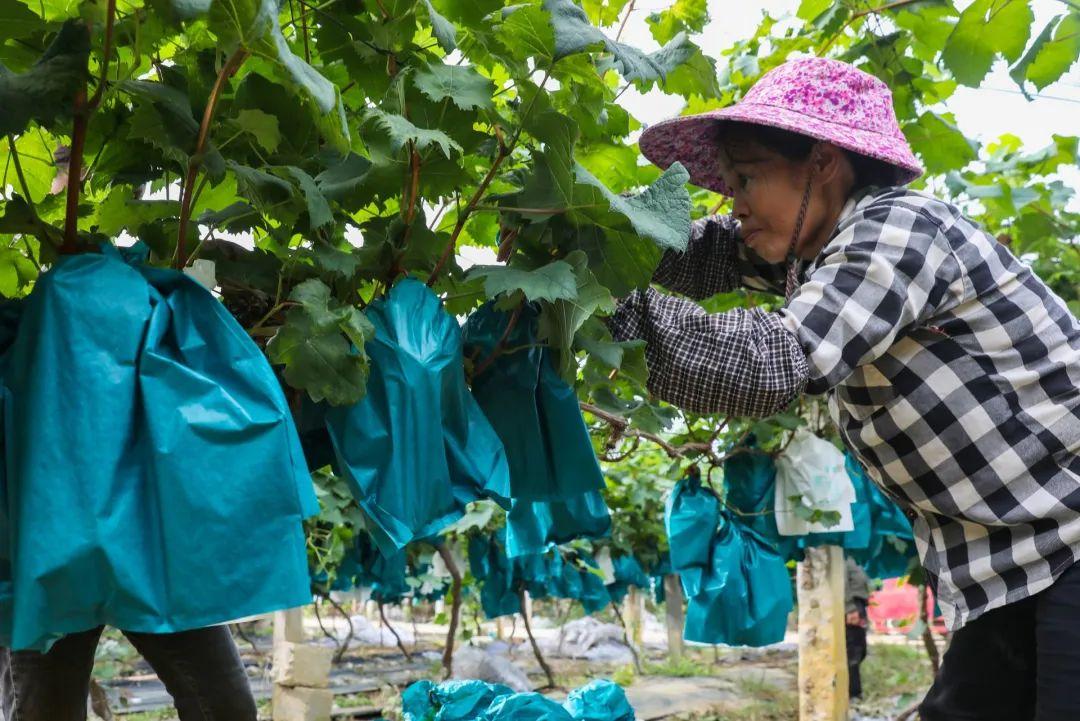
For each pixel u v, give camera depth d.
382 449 1.17
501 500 1.30
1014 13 2.13
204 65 1.19
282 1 1.04
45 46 1.11
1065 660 1.41
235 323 1.01
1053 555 1.45
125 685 7.54
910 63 2.61
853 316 1.32
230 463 0.93
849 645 7.50
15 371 0.93
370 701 7.16
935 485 1.50
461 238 1.75
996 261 1.46
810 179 1.53
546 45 1.25
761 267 1.90
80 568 0.85
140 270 1.00
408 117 1.27
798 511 3.30
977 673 1.69
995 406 1.44
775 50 2.90
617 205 1.23
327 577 5.18
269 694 7.13
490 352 1.40
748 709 7.15
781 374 1.29
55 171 1.51
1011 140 3.78
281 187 1.16
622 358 1.35
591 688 2.34
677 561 3.26
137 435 0.92
